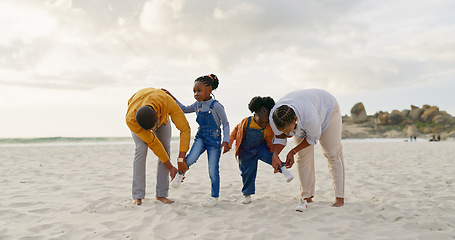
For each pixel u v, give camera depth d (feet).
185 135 10.89
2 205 11.71
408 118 196.34
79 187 15.34
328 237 8.48
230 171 21.94
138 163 11.57
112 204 11.66
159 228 9.20
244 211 11.07
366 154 36.86
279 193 14.16
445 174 19.42
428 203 11.92
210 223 9.69
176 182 10.84
